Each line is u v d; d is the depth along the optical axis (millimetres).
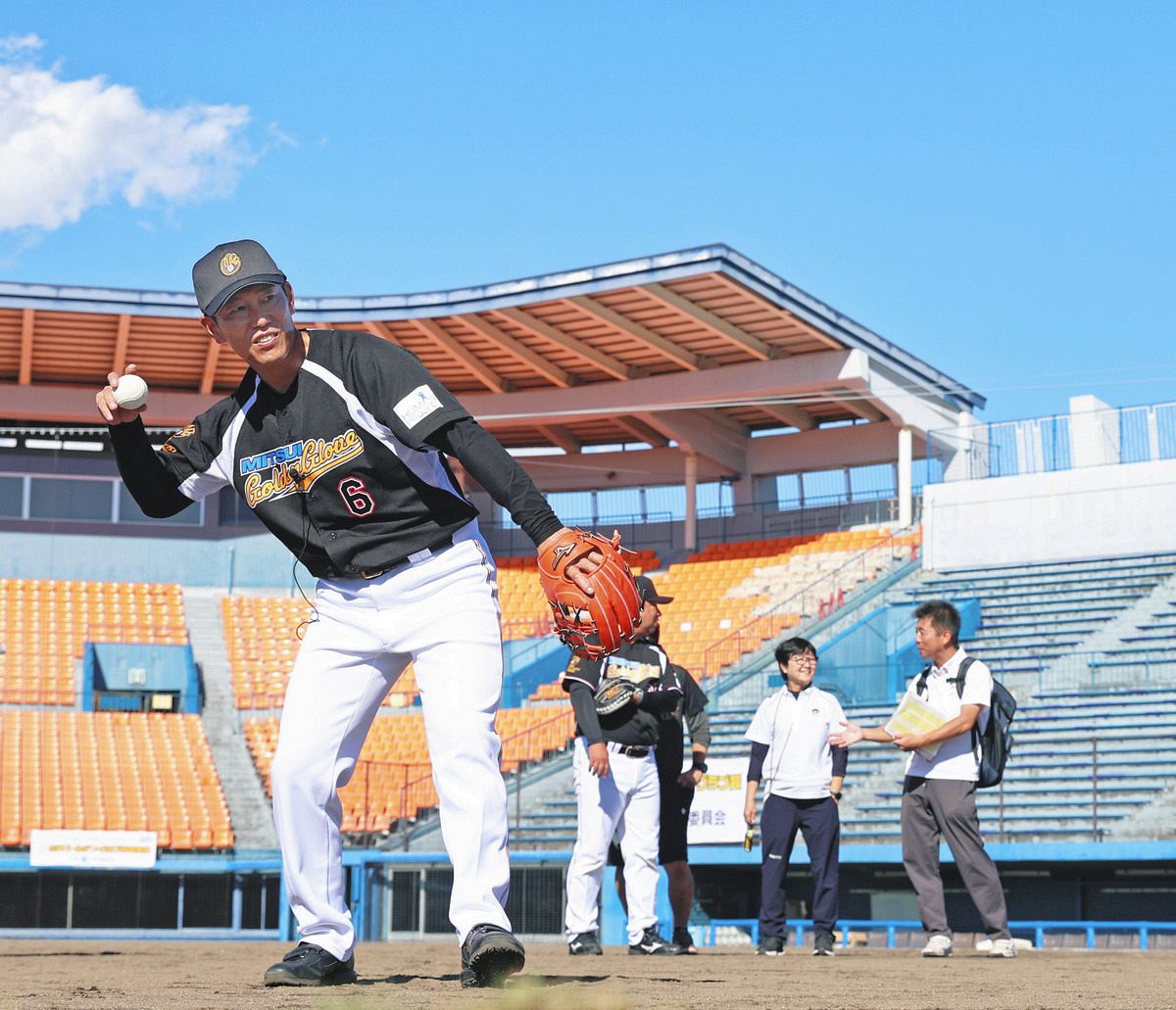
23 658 27016
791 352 28125
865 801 18781
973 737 7988
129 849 19734
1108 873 16344
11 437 30328
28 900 19734
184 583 30484
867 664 22625
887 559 27938
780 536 31484
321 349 3414
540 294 25891
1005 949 7816
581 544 3230
